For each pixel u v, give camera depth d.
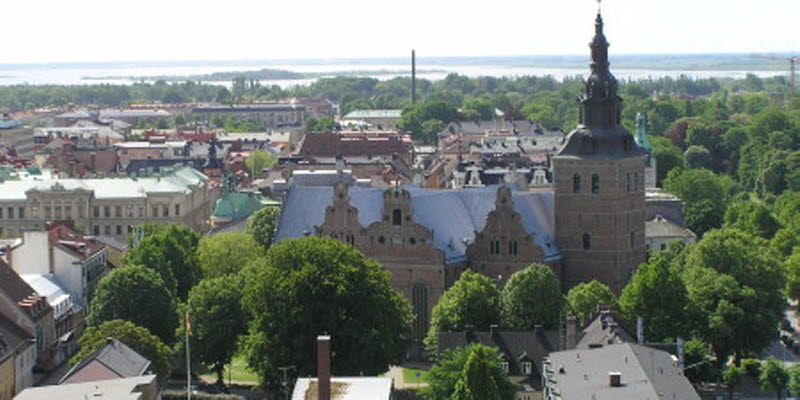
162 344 195.50
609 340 181.12
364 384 152.00
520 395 193.62
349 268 190.00
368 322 189.88
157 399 167.62
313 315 186.75
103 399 151.12
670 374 158.38
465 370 162.62
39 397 153.75
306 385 149.25
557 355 171.75
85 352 187.12
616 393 149.00
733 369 194.00
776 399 195.88
